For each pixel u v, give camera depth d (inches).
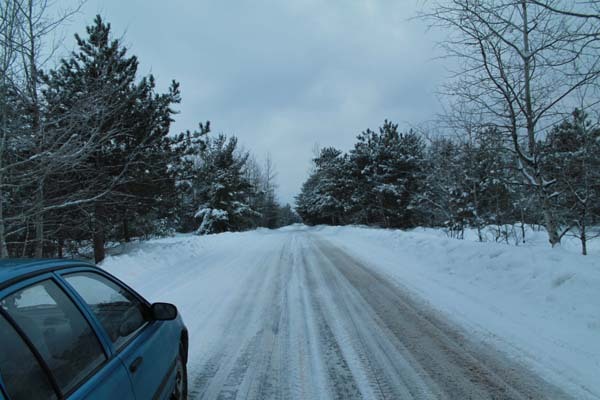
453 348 173.0
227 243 768.3
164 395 105.2
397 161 1273.4
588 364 149.2
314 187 2507.4
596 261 240.7
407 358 164.1
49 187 355.6
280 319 226.2
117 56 444.1
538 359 156.6
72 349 72.9
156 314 114.3
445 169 610.9
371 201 1424.7
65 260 90.1
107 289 100.3
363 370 153.8
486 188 580.4
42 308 73.3
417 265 389.4
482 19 274.4
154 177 517.0
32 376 61.1
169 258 478.3
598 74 246.2
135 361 88.4
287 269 416.8
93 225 465.4
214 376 151.3
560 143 334.6
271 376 150.6
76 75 421.7
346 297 274.5
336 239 846.5
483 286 274.2
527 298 231.3
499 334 186.1
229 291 305.3
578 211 349.1
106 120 363.6
